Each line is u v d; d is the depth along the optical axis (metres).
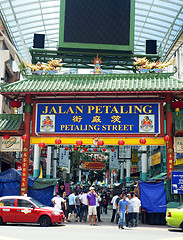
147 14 33.53
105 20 23.02
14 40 36.28
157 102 19.56
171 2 30.52
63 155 39.06
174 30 34.16
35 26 35.41
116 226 18.22
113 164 42.00
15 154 34.78
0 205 17.00
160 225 19.14
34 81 20.23
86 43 22.77
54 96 20.00
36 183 20.50
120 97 19.72
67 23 22.91
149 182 19.38
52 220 16.72
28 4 31.25
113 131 19.41
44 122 19.88
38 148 32.75
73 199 20.86
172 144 19.11
